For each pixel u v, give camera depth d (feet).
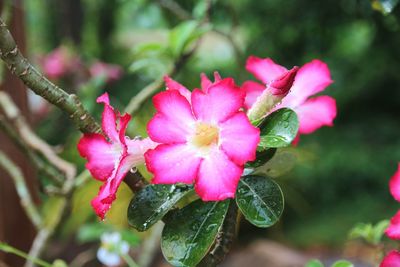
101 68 6.15
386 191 8.50
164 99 1.38
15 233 2.95
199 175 1.33
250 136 1.32
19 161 2.99
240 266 7.36
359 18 3.40
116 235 2.98
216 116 1.36
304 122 1.75
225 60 9.33
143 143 1.44
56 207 4.42
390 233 1.54
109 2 9.10
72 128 7.29
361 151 8.73
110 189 1.36
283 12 5.27
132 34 10.22
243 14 6.34
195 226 1.45
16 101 2.99
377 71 8.34
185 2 4.99
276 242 7.97
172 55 2.67
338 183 8.55
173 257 1.43
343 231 7.93
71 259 5.70
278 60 5.89
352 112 9.52
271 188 1.44
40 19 9.40
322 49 5.34
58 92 1.40
